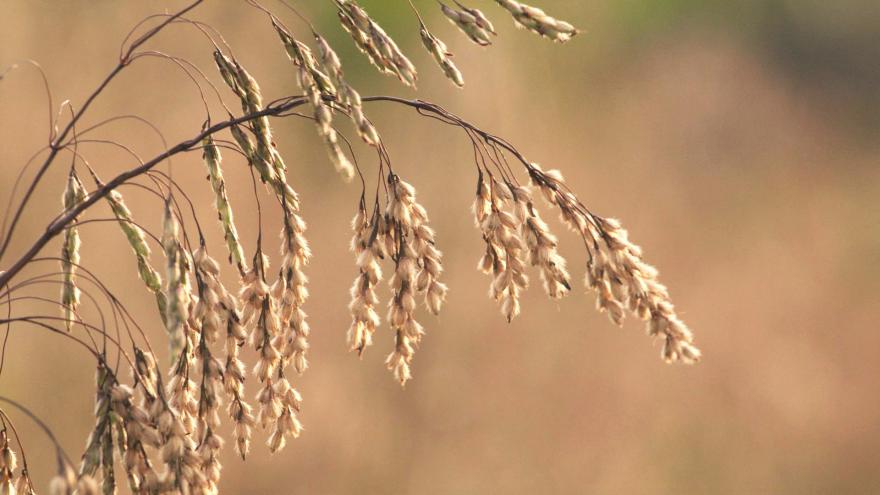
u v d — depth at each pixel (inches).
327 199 588.4
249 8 593.6
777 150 957.8
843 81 1134.4
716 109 934.4
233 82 162.7
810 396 602.2
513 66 708.0
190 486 145.9
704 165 858.1
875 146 1049.5
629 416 548.4
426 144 604.4
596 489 516.4
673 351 159.2
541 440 521.7
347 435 496.1
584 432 534.6
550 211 614.9
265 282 163.0
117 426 147.0
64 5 522.3
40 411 452.8
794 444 580.1
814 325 673.6
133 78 533.3
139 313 479.5
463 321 542.6
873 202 882.8
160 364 476.1
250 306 162.2
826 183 928.3
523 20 141.6
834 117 1082.7
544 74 734.5
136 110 528.1
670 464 541.6
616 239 160.1
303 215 573.3
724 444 563.5
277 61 601.6
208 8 575.5
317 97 133.3
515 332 550.9
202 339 155.3
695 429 564.4
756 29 1081.4
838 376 630.5
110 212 491.2
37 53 508.1
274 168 163.9
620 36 927.7
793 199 856.9
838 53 1138.7
